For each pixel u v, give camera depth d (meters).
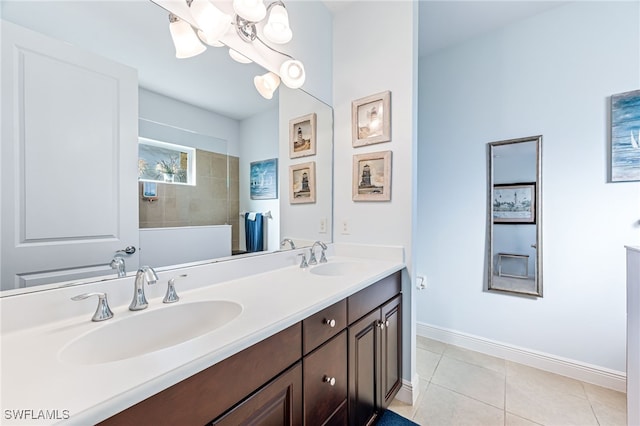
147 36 1.05
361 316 1.28
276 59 1.58
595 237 1.81
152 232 1.08
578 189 1.86
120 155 0.99
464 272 2.31
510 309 2.11
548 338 1.96
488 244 2.21
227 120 1.35
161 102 1.10
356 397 1.23
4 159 0.76
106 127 0.95
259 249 1.50
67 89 0.87
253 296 1.05
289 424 0.86
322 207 1.92
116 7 0.97
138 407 0.52
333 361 1.07
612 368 1.75
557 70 1.93
